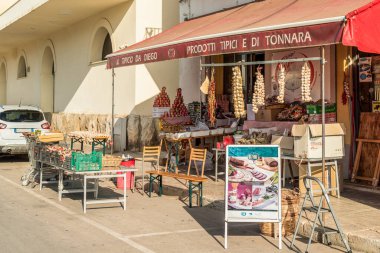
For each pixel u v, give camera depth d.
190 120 13.56
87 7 19.20
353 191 9.86
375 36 7.08
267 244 6.98
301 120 10.12
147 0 17.81
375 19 7.08
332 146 9.26
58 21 22.25
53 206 9.33
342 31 6.82
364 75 10.34
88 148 18.92
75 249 6.59
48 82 27.47
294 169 10.31
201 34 9.82
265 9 10.81
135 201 9.99
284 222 7.39
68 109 23.97
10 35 26.56
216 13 13.52
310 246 6.89
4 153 16.47
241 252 6.59
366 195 9.49
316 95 11.05
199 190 9.64
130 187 11.29
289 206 7.44
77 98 22.84
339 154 9.34
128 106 18.22
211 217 8.66
